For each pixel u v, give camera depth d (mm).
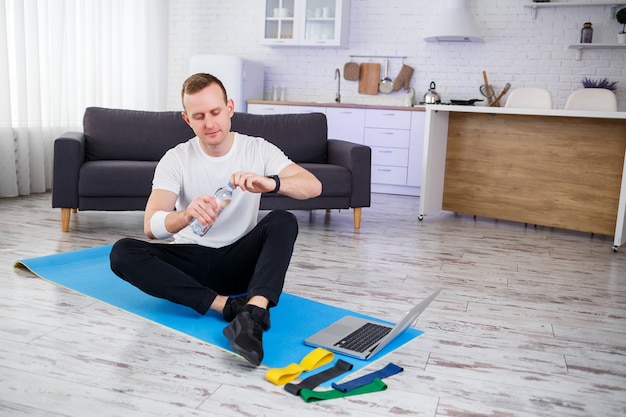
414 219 4742
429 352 2084
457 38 6141
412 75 6562
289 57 6922
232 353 1983
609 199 4207
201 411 1611
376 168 6199
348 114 6203
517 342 2227
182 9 7160
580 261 3572
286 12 6574
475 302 2689
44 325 2170
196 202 1919
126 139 4219
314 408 1649
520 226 4633
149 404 1636
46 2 5074
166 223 2016
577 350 2174
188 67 7246
